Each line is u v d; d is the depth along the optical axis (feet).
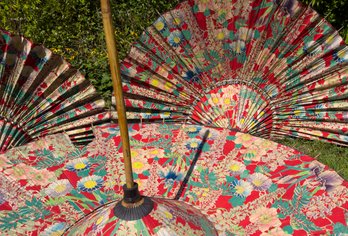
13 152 3.84
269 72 4.91
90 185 3.51
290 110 5.09
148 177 3.59
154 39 4.91
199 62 4.98
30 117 4.44
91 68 7.21
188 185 3.49
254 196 3.31
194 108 4.98
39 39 7.50
